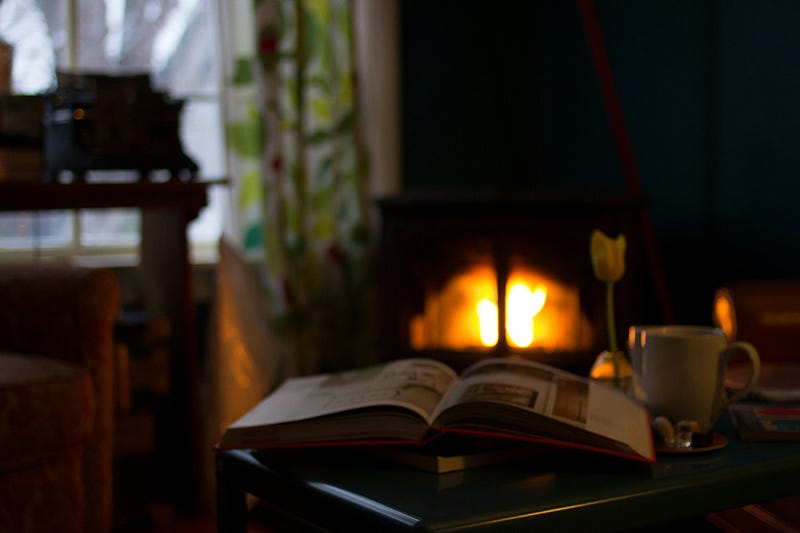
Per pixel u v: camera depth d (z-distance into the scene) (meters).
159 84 2.87
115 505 2.26
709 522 1.33
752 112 2.58
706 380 1.12
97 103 2.28
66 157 2.30
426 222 2.59
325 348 2.98
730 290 1.83
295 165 2.86
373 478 1.01
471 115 3.32
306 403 1.13
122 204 2.22
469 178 3.33
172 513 2.36
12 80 2.34
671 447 1.07
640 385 1.18
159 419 2.46
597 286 2.51
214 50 2.95
